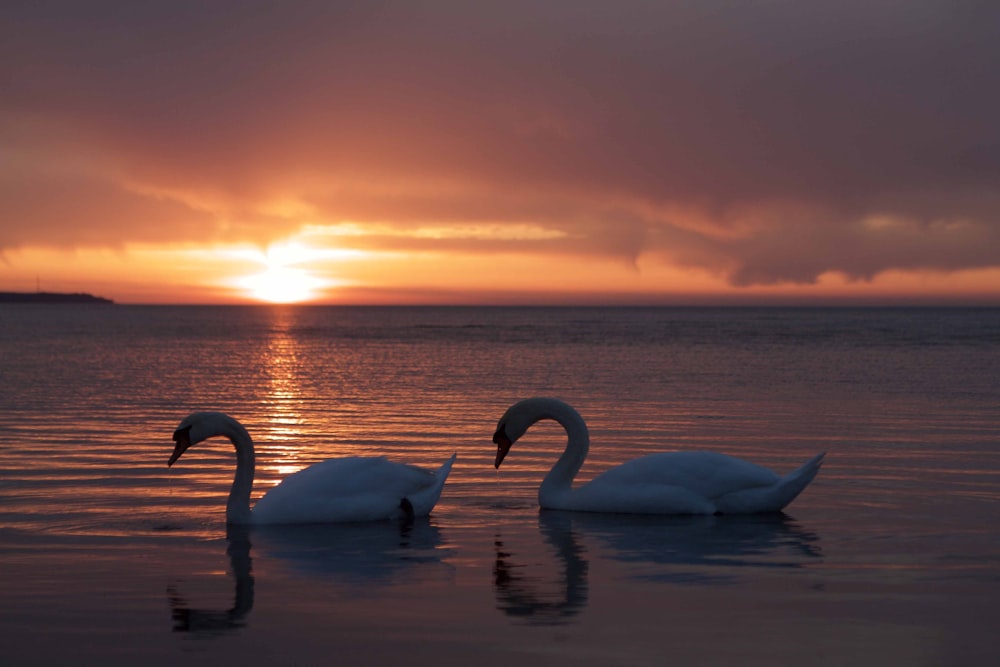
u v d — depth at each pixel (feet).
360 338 256.52
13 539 31.40
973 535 31.89
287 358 155.22
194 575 26.84
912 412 72.79
